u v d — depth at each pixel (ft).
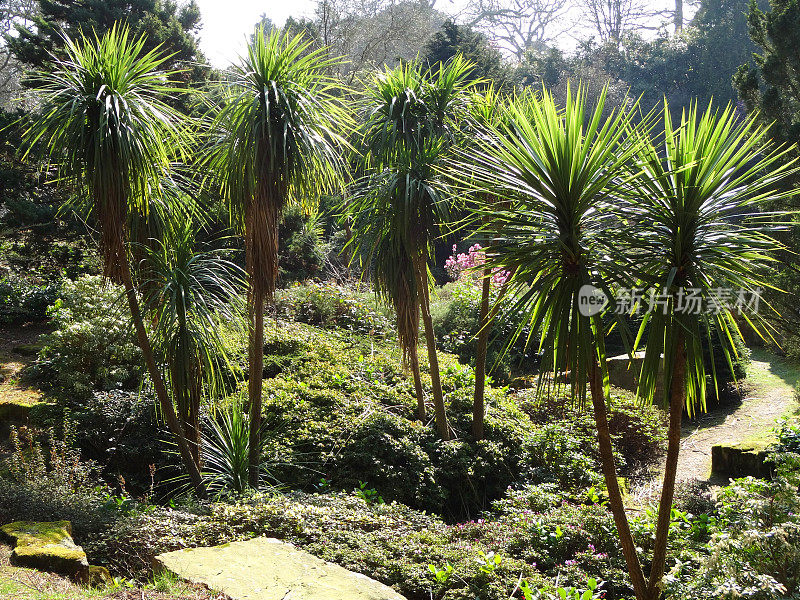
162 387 17.20
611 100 81.41
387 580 12.78
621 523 10.93
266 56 17.30
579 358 10.30
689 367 11.39
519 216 11.05
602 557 13.88
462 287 38.45
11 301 35.04
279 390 23.13
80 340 23.54
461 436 22.58
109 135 15.43
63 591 10.91
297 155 17.51
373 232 21.70
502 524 16.08
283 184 17.62
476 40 66.39
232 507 15.49
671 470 11.03
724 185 10.84
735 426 27.50
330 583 11.76
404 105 21.43
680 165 10.60
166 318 16.83
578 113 10.28
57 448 18.72
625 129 10.61
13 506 14.42
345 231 44.70
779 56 28.43
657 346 10.99
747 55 86.12
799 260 24.88
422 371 27.09
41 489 15.62
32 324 34.83
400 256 21.40
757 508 11.92
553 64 92.22
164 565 12.43
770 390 31.94
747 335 41.19
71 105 15.70
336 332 31.89
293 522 14.87
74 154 15.81
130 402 21.33
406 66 22.44
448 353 32.22
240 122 17.15
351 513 15.78
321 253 45.57
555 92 84.53
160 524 14.43
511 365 34.65
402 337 22.36
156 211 17.69
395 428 21.45
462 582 12.53
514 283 11.28
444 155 20.93
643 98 88.17
